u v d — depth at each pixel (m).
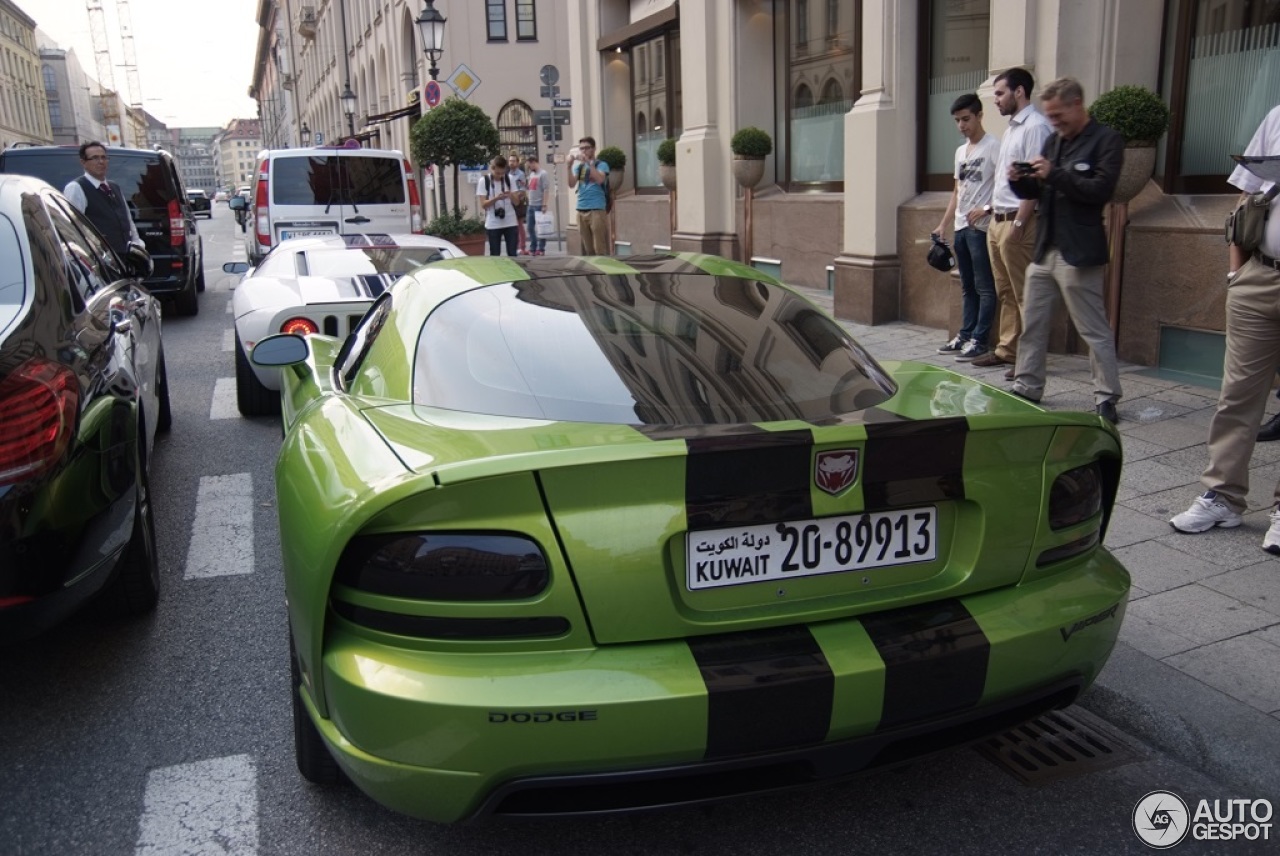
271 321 6.31
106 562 3.36
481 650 2.19
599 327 2.99
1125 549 4.35
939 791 2.95
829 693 2.24
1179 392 6.40
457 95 19.53
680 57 14.38
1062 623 2.49
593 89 17.61
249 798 2.93
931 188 9.39
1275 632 3.61
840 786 2.98
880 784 2.99
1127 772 3.03
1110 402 5.85
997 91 6.82
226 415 7.48
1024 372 6.02
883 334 8.98
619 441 2.37
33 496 3.01
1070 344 7.49
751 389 2.76
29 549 3.00
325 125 56.97
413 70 33.56
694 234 13.38
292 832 2.77
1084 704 3.35
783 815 2.84
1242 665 3.40
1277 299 4.14
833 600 2.38
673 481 2.22
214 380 8.77
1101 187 5.47
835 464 2.31
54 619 3.12
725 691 2.17
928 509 2.46
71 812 2.87
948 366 7.53
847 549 2.38
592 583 2.19
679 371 2.80
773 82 12.60
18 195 4.11
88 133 129.62
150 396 5.00
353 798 2.92
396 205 13.66
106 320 4.06
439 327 3.07
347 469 2.46
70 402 3.19
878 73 9.29
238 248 25.33
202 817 2.84
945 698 2.36
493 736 2.14
